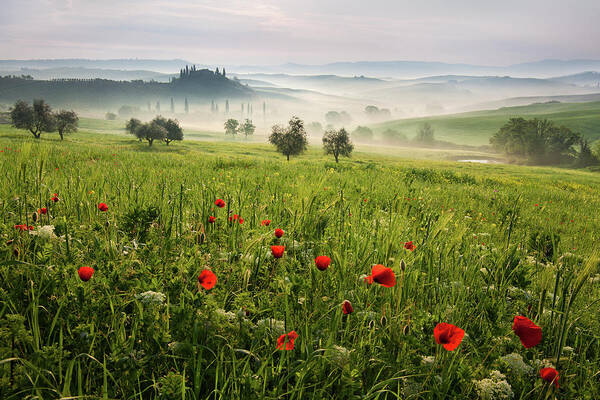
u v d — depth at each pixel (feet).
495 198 36.45
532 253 16.01
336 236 12.41
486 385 5.91
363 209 18.75
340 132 197.16
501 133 446.60
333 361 6.11
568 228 24.95
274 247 8.51
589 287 11.36
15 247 8.43
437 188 41.86
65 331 6.61
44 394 5.18
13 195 13.28
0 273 7.55
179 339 6.45
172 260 9.54
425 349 6.86
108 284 7.39
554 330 8.00
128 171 27.81
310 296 8.32
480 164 265.54
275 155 232.32
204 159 63.77
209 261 9.61
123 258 9.07
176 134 268.41
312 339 6.83
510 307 9.55
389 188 34.81
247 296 7.39
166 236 10.90
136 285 7.56
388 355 6.68
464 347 7.79
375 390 6.04
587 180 142.61
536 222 25.73
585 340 8.26
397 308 7.55
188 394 5.42
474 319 8.69
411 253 9.77
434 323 7.64
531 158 406.62
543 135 406.21
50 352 5.47
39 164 10.90
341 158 242.17
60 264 8.04
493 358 7.22
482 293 9.76
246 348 6.72
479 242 16.46
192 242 11.39
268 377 6.00
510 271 10.71
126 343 6.06
